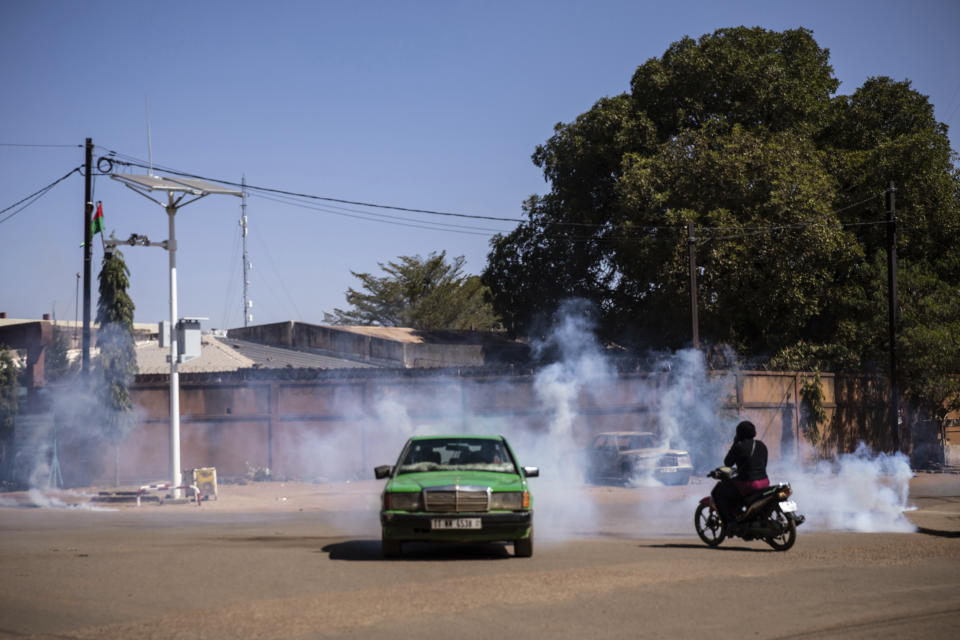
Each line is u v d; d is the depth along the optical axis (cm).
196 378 2938
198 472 2269
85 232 2811
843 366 3581
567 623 705
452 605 777
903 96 4081
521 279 4528
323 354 4056
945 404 3653
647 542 1323
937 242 3919
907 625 696
